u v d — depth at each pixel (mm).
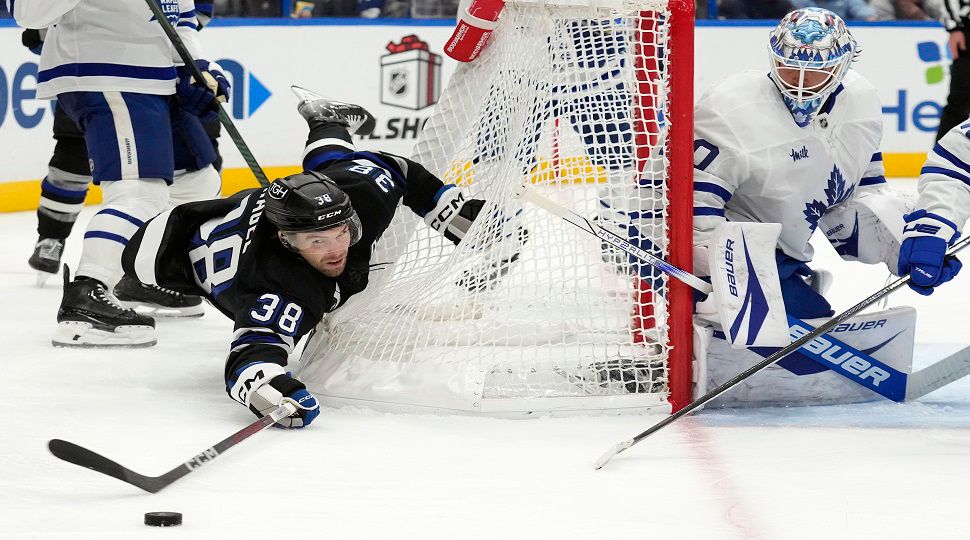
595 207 12938
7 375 13328
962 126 11703
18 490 9133
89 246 15117
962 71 29156
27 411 11703
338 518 8453
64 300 15094
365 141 33594
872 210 13156
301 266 11539
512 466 9867
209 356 14609
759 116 11977
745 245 11742
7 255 23281
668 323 11859
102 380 13172
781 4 35562
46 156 29953
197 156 17281
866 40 35781
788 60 11484
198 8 17984
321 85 33156
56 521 8359
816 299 12594
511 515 8531
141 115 15414
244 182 32625
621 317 12148
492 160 13477
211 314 17891
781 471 9719
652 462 10008
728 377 12086
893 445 10555
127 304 17031
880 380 12234
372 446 10500
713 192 11984
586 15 12203
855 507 8727
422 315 12219
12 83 29094
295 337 11500
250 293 11508
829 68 11477
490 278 12555
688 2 11531
